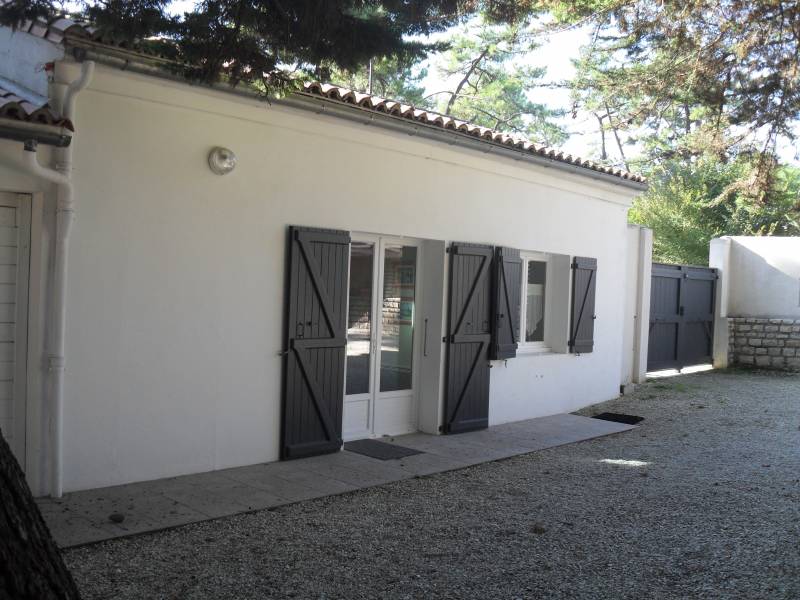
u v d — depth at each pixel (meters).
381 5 5.23
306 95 6.25
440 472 6.63
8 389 5.19
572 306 9.88
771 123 8.67
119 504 5.26
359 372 7.57
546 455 7.50
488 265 8.46
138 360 5.70
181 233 5.89
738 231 19.86
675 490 6.29
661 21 8.22
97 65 5.23
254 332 6.41
